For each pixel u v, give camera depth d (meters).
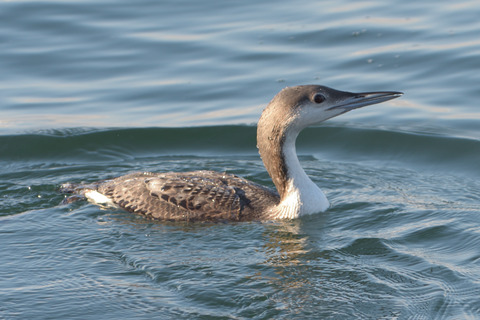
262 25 19.78
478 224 11.25
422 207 12.12
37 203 12.45
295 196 11.70
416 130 15.60
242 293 9.13
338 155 15.23
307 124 11.65
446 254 10.26
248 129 15.73
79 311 8.70
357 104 11.65
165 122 16.02
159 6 21.08
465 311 8.66
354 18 19.98
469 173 14.02
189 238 10.84
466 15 19.77
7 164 14.72
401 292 9.16
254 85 17.12
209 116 16.25
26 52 18.59
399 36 18.84
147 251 10.38
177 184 11.80
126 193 12.02
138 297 9.04
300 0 21.20
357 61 17.84
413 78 17.11
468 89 16.69
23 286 9.30
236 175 13.17
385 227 11.36
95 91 17.20
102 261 10.06
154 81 17.55
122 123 16.03
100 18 20.28
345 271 9.75
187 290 9.20
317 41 18.86
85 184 12.89
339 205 12.33
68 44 19.00
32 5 20.91
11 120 16.00
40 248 10.48
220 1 21.23
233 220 11.47
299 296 9.08
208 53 18.52
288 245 10.64
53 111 16.36
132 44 18.97
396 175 14.02
